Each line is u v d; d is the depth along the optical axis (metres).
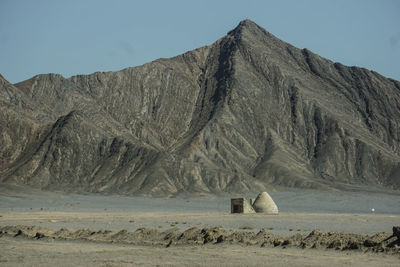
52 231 61.50
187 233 52.12
